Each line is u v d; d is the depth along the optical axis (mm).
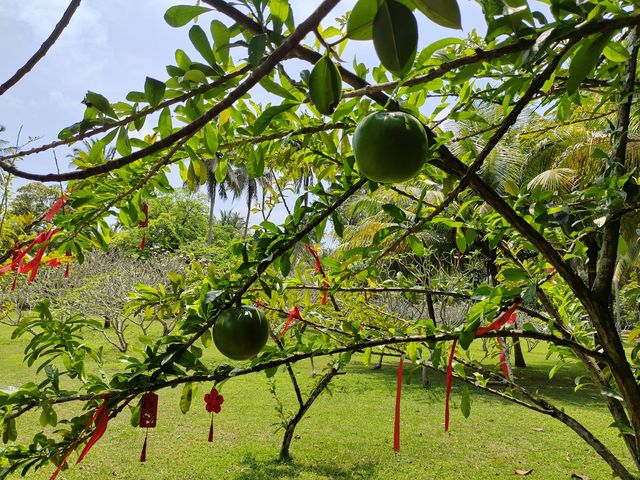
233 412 6047
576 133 6387
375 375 8859
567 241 1645
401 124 846
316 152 1441
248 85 566
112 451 4613
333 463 4469
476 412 6344
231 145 1231
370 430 5469
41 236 1541
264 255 1212
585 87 1534
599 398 7250
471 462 4574
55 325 1448
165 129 887
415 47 519
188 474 4133
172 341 1276
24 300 9312
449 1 492
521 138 2623
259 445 4879
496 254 2273
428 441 5156
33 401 1233
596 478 4234
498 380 2242
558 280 2119
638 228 1603
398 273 2367
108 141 880
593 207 1521
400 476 4207
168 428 5336
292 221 1229
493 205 1096
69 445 1252
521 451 4898
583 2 809
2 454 1243
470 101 1355
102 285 10008
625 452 4898
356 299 2559
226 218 32938
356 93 866
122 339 9734
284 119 1213
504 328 1571
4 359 8875
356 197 6258
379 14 518
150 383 1247
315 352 1459
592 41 761
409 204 5141
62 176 597
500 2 742
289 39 550
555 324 1517
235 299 1176
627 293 2109
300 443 4984
